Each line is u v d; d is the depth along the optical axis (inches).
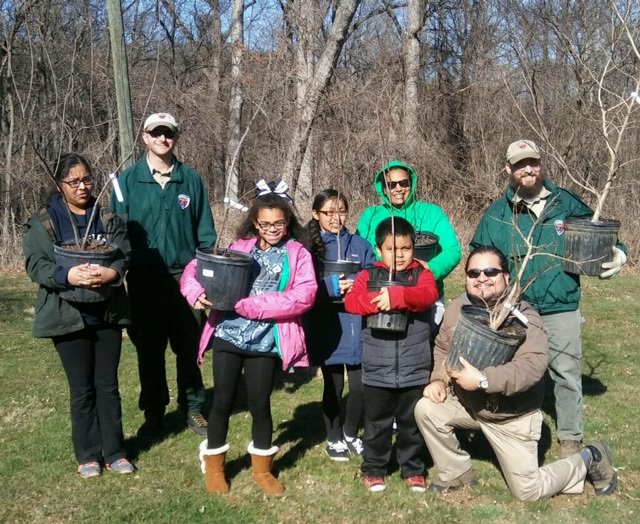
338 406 185.6
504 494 164.2
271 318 156.7
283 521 152.6
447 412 162.1
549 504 159.8
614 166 178.4
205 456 164.1
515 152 180.7
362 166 522.9
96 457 174.4
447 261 192.1
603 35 606.5
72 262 157.8
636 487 169.2
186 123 729.0
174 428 207.0
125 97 307.0
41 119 576.1
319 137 523.5
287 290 160.9
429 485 168.6
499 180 624.1
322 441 198.2
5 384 246.7
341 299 176.7
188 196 198.5
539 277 182.7
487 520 152.9
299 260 162.1
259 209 162.7
